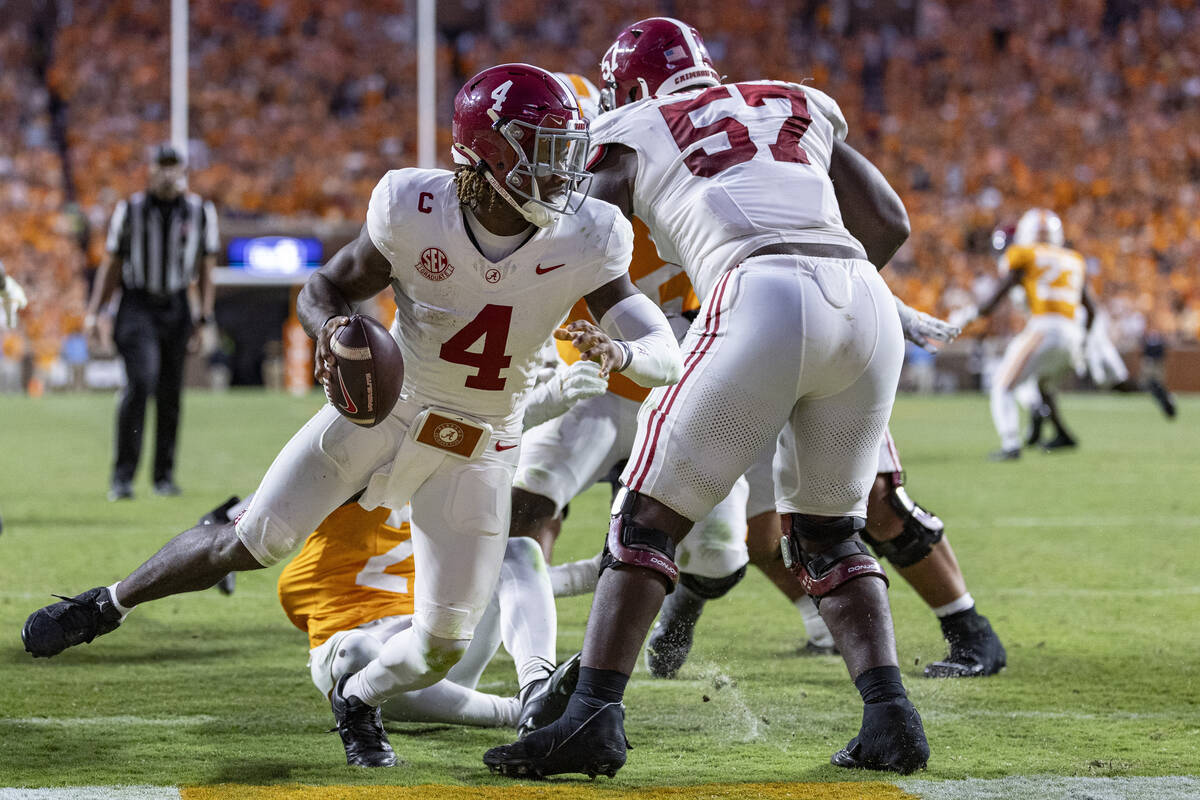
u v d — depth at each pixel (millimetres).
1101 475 26031
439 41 74875
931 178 69750
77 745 8078
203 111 68062
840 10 77312
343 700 7957
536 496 10039
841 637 7988
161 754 7922
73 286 60125
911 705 7785
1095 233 67062
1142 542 17547
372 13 74188
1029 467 27578
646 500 7727
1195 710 9211
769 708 9375
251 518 7465
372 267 7246
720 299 7750
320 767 7699
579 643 11375
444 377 7324
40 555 15789
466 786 7301
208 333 59250
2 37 69812
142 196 20844
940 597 10383
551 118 6816
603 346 6809
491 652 9047
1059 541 17625
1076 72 75062
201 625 12086
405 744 8398
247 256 56906
